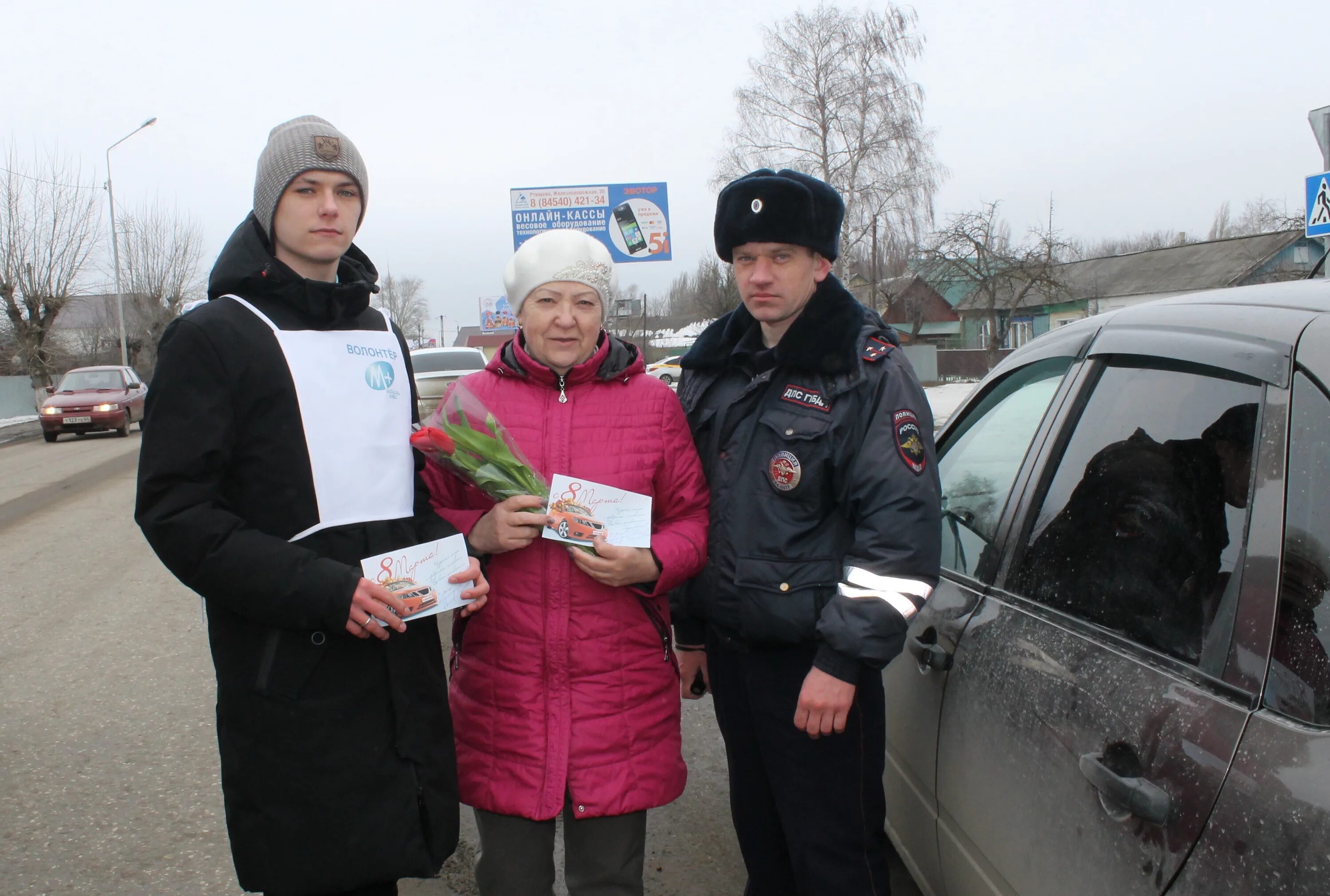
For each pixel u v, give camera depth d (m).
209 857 2.88
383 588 1.60
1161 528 1.42
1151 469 1.49
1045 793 1.48
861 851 1.96
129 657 4.82
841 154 25.94
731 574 1.97
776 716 1.97
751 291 1.96
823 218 1.91
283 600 1.54
